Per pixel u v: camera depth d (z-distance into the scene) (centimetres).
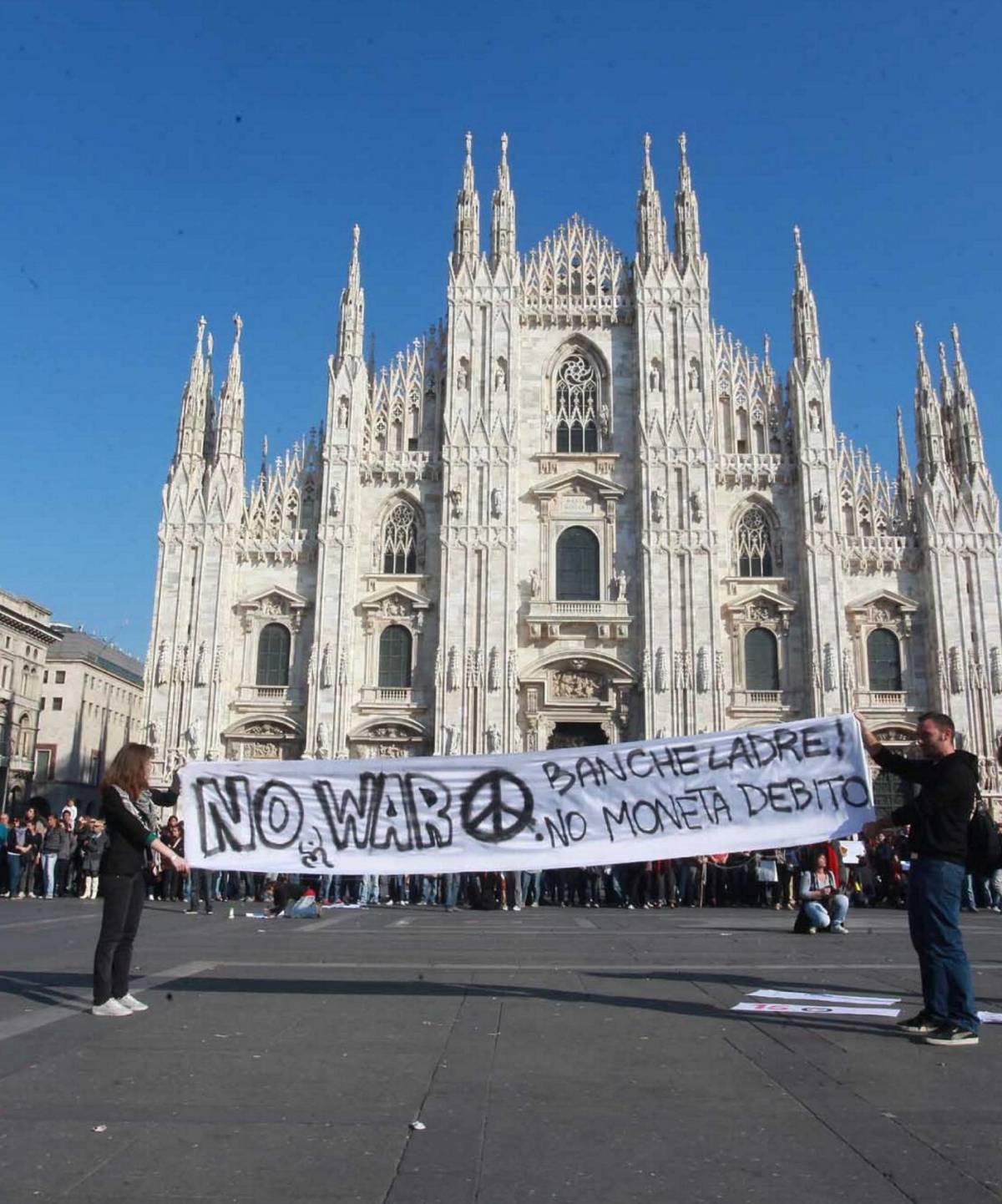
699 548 6575
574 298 7119
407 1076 1047
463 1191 737
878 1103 952
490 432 6762
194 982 1691
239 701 6569
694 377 6844
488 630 6488
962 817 1254
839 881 3250
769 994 1568
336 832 1733
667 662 6431
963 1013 1208
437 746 6347
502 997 1542
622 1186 746
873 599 6600
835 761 1688
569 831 1714
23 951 2144
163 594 6650
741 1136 858
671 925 3092
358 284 7075
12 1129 864
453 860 1714
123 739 12788
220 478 6806
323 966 1923
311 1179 756
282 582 6750
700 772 1711
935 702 6475
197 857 1731
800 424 6750
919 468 6844
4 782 9656
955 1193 728
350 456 6769
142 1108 927
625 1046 1191
